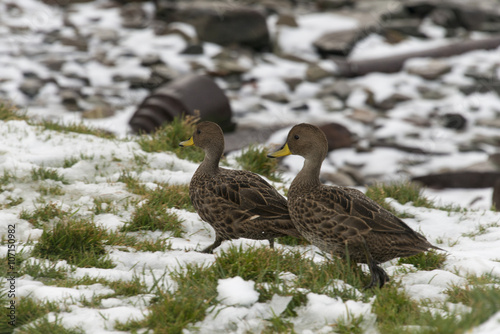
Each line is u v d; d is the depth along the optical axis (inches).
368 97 1088.8
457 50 1315.2
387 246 299.3
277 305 270.2
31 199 395.2
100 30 1266.0
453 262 344.8
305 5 1573.6
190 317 256.4
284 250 342.6
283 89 1112.2
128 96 1007.0
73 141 510.0
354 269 312.3
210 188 348.8
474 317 236.5
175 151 524.4
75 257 320.8
